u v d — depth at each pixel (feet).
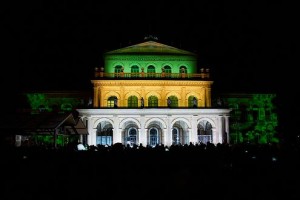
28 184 49.60
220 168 60.80
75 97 211.41
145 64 194.59
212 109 175.83
